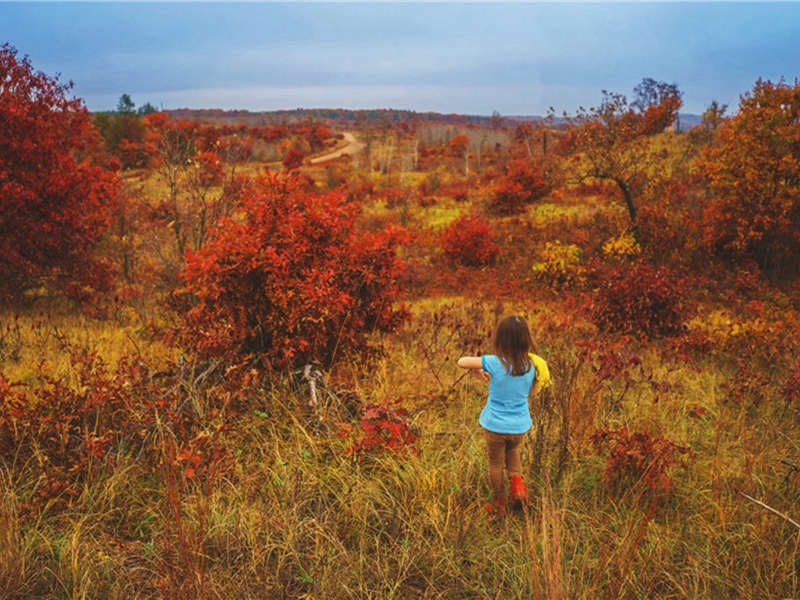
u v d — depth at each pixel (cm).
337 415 486
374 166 7775
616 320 1071
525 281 2019
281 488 384
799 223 1877
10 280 1276
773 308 1538
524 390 377
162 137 1104
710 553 341
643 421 519
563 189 3384
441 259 2328
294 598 300
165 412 438
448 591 310
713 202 2036
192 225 1063
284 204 642
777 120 1819
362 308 652
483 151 8875
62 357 701
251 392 505
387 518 370
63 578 299
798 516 361
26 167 1261
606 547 306
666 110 4869
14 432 412
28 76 1238
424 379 639
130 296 1266
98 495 371
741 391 602
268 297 598
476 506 386
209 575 301
